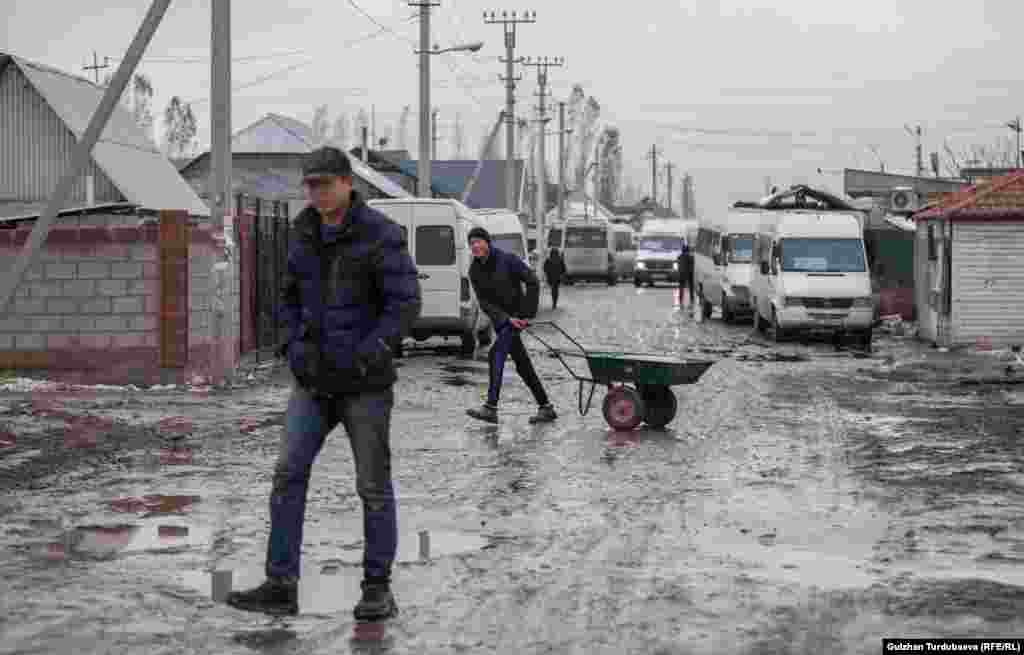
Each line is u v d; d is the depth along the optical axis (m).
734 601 7.96
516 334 17.05
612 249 80.50
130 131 33.22
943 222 32.94
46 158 29.75
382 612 7.47
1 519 10.39
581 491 12.02
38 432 15.05
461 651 6.85
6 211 29.52
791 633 7.23
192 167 59.31
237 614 7.54
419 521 10.52
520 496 11.73
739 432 16.55
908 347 33.75
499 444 15.22
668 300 59.94
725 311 43.03
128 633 7.11
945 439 15.84
